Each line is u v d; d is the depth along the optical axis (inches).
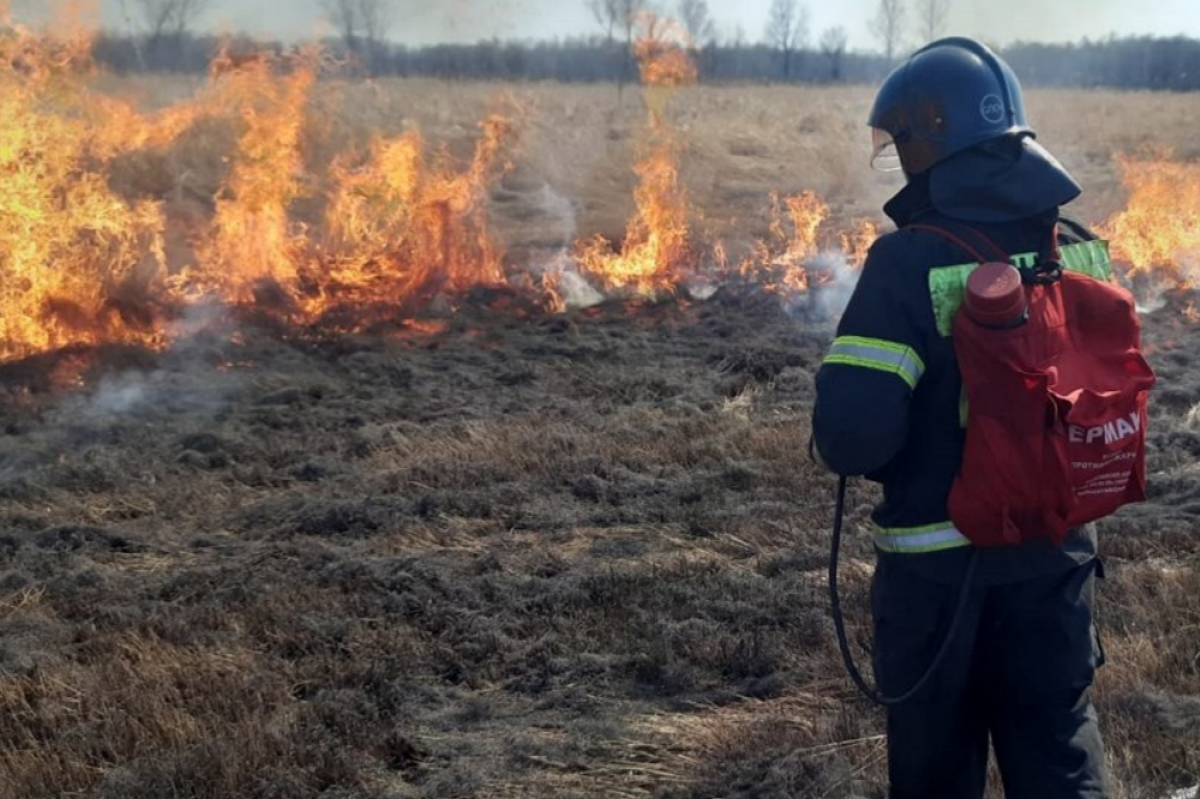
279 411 344.2
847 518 261.1
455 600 223.0
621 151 858.8
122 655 201.0
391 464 302.8
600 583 227.5
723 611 216.2
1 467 303.9
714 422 333.1
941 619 117.7
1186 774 158.7
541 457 298.4
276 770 167.2
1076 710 117.6
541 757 172.7
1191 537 241.1
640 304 480.1
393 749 176.6
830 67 2032.5
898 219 126.8
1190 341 417.7
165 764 167.2
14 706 185.6
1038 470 112.3
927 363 116.3
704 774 166.4
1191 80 1940.2
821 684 190.1
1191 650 191.8
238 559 246.7
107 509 274.8
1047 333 114.6
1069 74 1979.6
